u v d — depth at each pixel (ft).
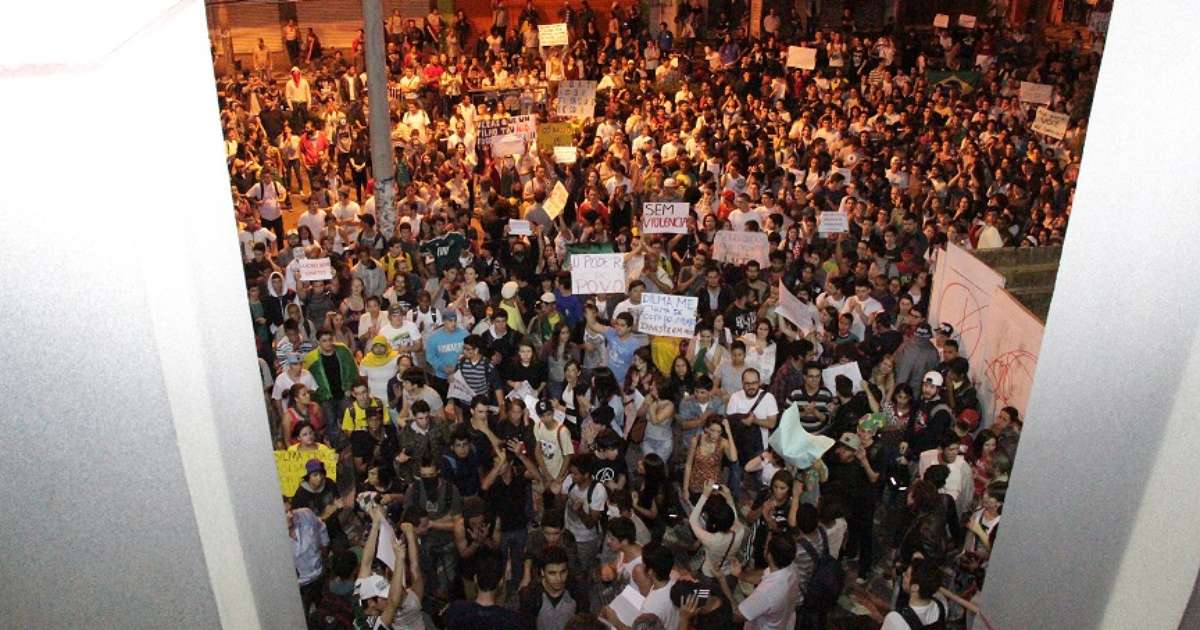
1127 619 7.36
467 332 29.09
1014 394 26.89
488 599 17.92
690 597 18.03
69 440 6.75
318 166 58.08
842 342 27.09
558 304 32.04
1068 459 7.99
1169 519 6.93
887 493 25.13
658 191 44.39
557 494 23.24
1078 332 7.82
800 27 89.40
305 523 20.16
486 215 41.73
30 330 6.41
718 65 78.95
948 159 47.70
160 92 6.75
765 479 23.12
